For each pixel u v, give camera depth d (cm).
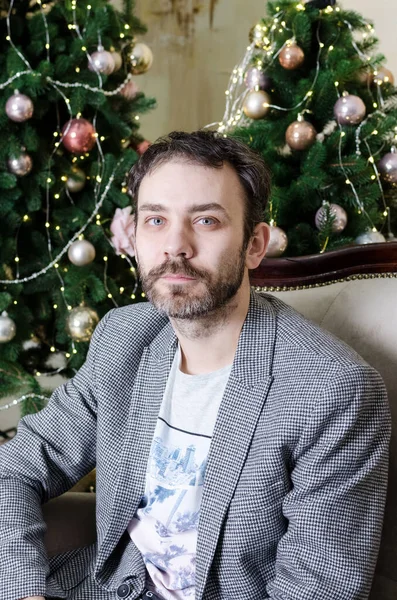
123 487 113
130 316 126
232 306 106
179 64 346
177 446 110
